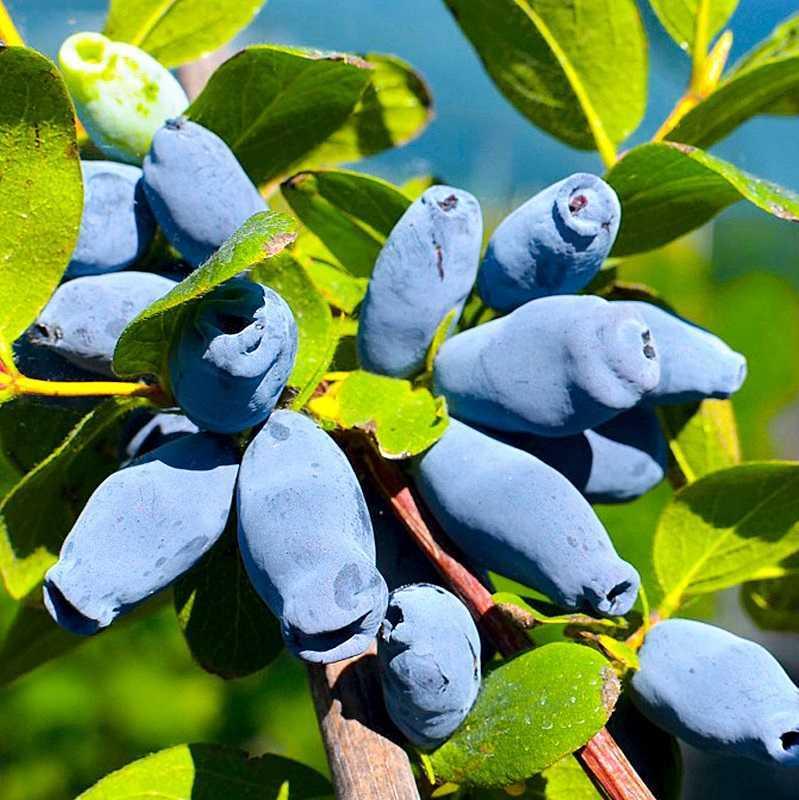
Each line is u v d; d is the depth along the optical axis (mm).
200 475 259
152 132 287
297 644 249
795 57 298
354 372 280
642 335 269
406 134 332
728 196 295
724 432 313
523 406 271
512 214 282
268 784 286
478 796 289
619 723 285
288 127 301
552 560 265
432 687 257
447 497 271
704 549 300
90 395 272
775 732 268
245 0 321
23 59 262
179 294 249
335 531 250
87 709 825
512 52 319
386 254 278
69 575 252
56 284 272
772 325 1377
